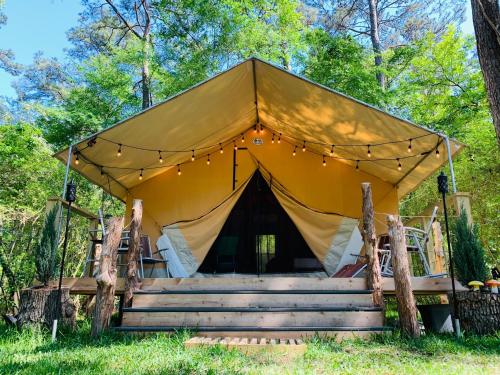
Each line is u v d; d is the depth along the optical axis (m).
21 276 5.77
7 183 8.12
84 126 10.63
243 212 6.83
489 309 3.51
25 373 2.35
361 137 5.38
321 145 6.29
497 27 4.44
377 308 3.67
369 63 11.18
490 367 2.47
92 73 11.05
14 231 5.96
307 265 6.54
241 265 6.58
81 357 2.79
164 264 6.08
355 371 2.44
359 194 6.59
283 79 4.73
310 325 3.62
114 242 3.78
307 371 2.40
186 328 3.56
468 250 3.94
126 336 3.51
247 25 10.34
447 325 4.16
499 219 7.57
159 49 11.88
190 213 6.53
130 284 3.95
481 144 8.10
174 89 10.57
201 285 4.09
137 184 6.68
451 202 4.38
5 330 4.00
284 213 6.81
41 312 3.83
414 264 7.20
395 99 10.50
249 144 6.81
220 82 4.67
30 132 8.47
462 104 9.59
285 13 10.80
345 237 6.08
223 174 6.68
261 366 2.56
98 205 10.45
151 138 5.28
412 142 4.95
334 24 13.85
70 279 4.49
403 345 3.12
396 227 3.62
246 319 3.66
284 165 6.69
